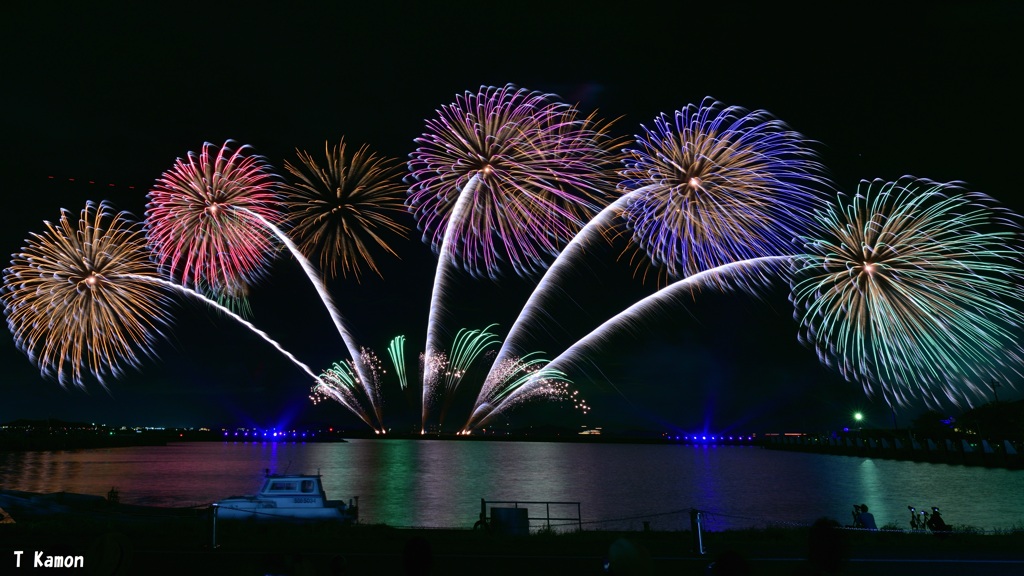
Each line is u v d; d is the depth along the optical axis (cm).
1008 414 12612
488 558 1928
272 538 2203
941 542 2223
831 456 18225
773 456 19000
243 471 9688
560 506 5353
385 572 1686
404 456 16200
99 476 8494
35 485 6962
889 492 6944
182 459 13862
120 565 544
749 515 4803
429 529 2641
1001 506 5547
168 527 2372
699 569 1783
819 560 525
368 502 5622
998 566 1803
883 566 1806
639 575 444
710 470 11531
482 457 16288
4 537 2075
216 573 1628
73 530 2231
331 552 1961
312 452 18688
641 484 8088
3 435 17950
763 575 1705
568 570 1764
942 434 15362
